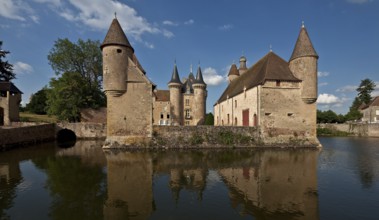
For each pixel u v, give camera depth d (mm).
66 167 13016
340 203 7836
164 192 8930
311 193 8836
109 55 19766
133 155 16828
